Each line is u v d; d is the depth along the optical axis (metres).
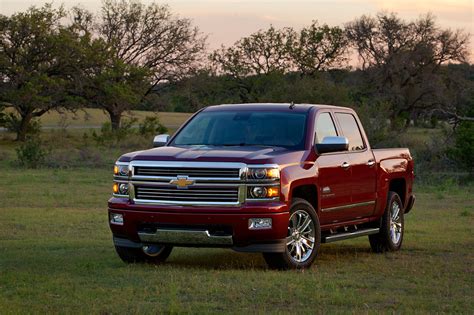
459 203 21.56
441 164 32.09
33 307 7.52
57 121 86.38
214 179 9.56
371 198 11.69
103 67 58.56
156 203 9.76
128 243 10.10
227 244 9.61
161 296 8.05
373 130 37.44
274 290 8.43
